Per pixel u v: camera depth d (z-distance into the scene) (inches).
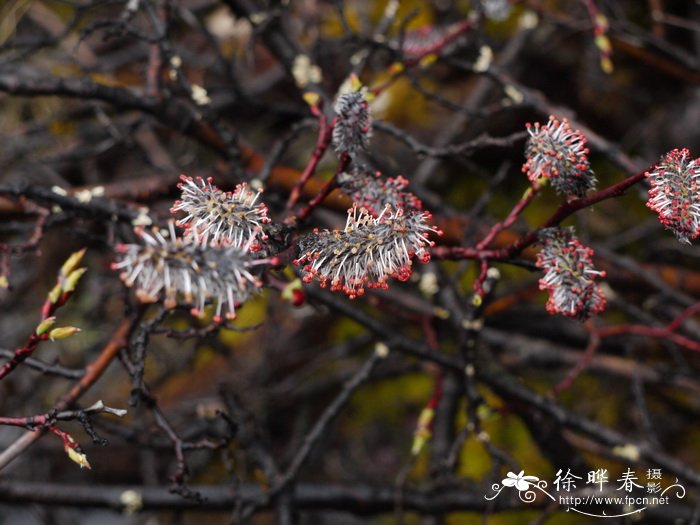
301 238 17.9
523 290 30.4
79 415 18.9
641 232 32.7
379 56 32.0
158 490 25.2
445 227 24.9
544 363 32.8
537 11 31.3
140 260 16.9
